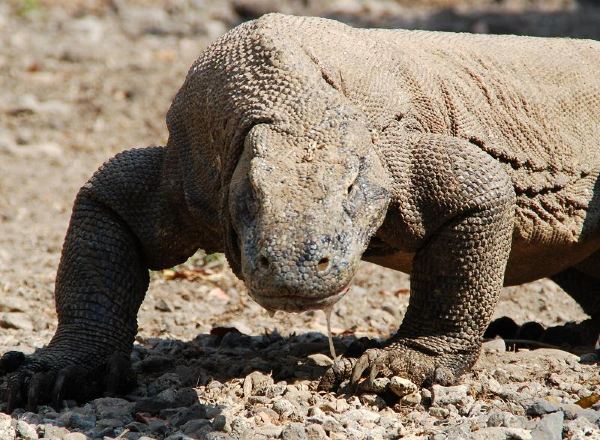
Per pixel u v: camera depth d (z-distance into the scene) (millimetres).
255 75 16375
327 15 64875
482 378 17594
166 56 52531
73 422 15680
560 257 20578
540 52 20344
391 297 26469
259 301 14180
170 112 17922
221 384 17344
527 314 25625
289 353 20062
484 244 17328
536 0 73250
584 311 23484
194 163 17422
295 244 13992
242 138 15883
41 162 38312
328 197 14531
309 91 15992
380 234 17500
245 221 14766
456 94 18594
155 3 63844
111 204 18047
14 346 20609
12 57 50156
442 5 70312
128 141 40906
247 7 64562
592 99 20469
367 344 18500
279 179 14734
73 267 18016
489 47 19922
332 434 14945
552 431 14648
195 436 14969
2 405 16719
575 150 20016
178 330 23016
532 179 19391
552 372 18312
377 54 17766
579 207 20125
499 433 14602
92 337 17625
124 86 46688
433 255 17484
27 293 25125
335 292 14078
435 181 17203
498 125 19031
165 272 27328
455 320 17562
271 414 15805
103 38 55781
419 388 17156
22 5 59281
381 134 16969
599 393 16969
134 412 16188
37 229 31609
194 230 18016
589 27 63625
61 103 44125
